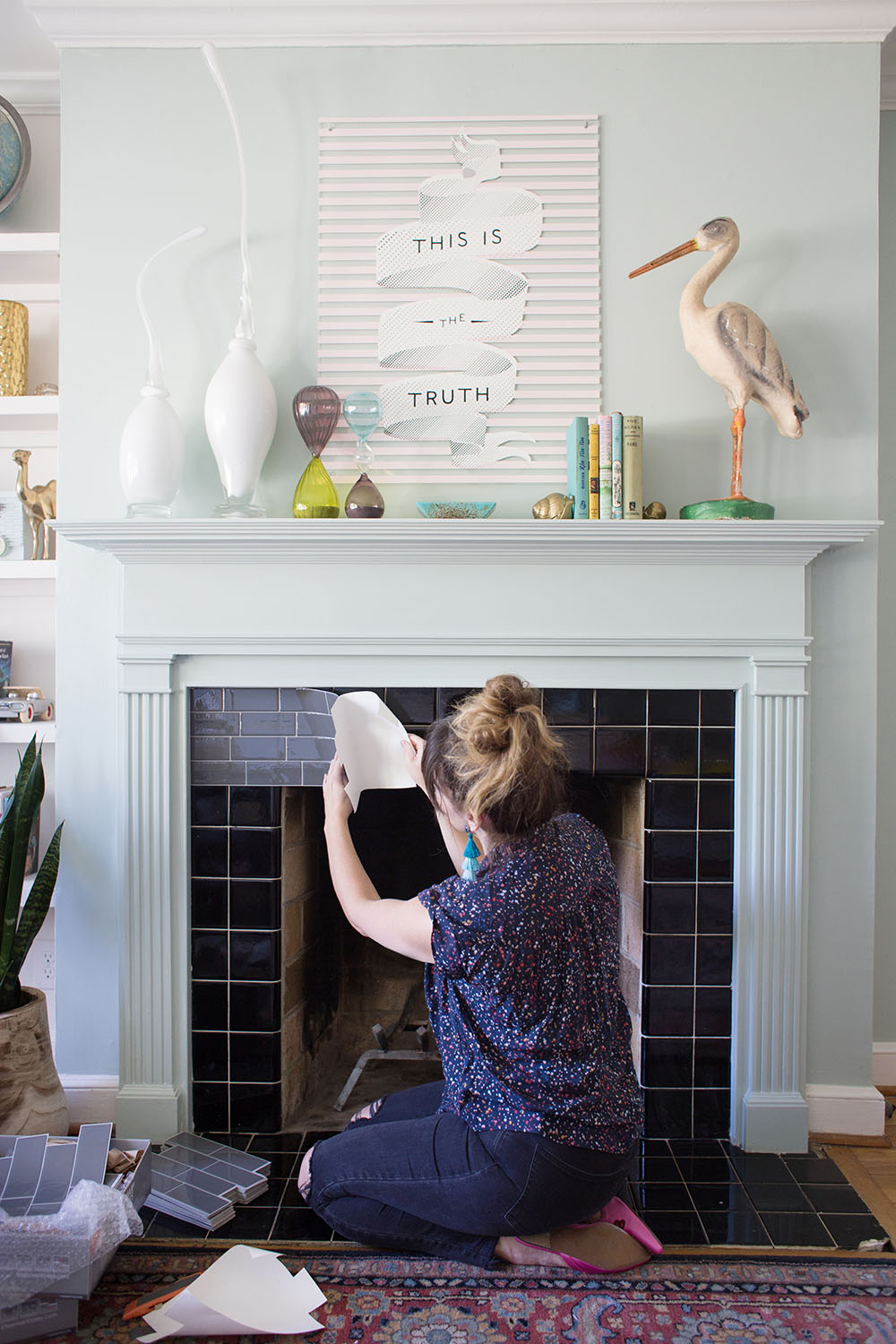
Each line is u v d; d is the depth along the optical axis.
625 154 1.82
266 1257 1.38
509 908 1.21
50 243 1.97
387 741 1.49
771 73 1.81
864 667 1.80
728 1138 1.79
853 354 1.82
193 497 1.86
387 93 1.83
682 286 1.83
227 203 1.83
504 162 1.82
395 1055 2.10
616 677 1.76
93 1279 1.28
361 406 1.74
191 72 1.83
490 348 1.83
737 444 1.72
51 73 2.09
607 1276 1.37
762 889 1.76
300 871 1.96
